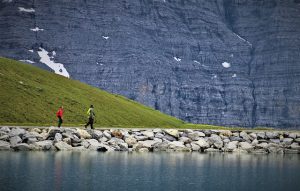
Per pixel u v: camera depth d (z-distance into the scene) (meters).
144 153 85.94
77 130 88.38
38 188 48.44
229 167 71.31
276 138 115.38
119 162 70.19
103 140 90.62
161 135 99.88
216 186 54.81
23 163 63.94
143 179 57.00
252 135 113.00
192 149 96.12
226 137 108.38
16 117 104.00
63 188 49.19
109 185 52.19
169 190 51.28
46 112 110.94
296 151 104.75
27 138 83.88
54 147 83.19
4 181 51.16
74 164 65.38
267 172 67.75
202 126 146.50
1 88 113.94
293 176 64.31
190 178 59.50
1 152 76.50
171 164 71.12
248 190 53.25
